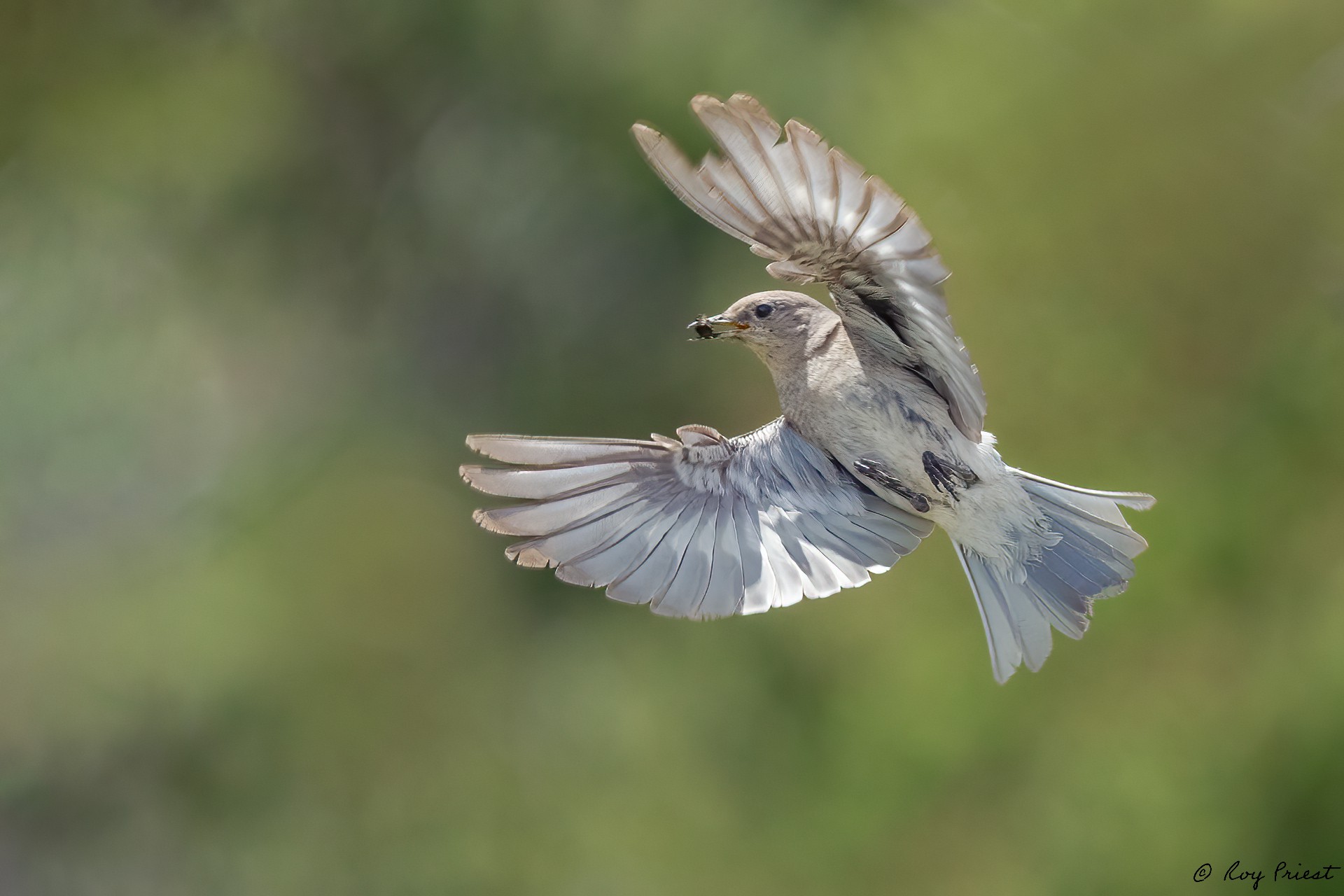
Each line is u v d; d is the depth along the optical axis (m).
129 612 12.53
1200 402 9.85
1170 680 9.58
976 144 10.12
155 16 13.01
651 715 11.68
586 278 13.56
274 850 12.30
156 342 13.71
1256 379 9.74
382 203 14.45
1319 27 9.88
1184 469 9.69
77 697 12.35
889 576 10.39
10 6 12.23
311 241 14.44
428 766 12.52
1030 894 9.41
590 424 13.27
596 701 12.44
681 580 6.74
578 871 11.54
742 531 6.89
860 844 10.09
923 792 9.93
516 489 6.50
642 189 13.12
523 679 12.82
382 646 12.77
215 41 13.47
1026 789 9.76
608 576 6.64
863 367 6.93
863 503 7.12
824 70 11.84
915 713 9.95
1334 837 8.84
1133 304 9.86
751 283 12.59
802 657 10.80
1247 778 9.16
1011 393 9.91
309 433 13.92
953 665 9.97
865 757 10.11
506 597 13.27
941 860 9.87
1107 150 9.93
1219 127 9.89
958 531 7.14
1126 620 9.63
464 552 13.41
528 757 12.47
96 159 13.14
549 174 13.66
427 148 14.27
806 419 7.08
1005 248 9.98
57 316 13.29
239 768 12.44
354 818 12.34
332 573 12.88
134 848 12.53
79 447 13.23
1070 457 9.76
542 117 13.51
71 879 12.59
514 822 12.09
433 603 13.00
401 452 13.80
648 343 13.23
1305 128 9.91
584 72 13.27
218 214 14.11
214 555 12.86
